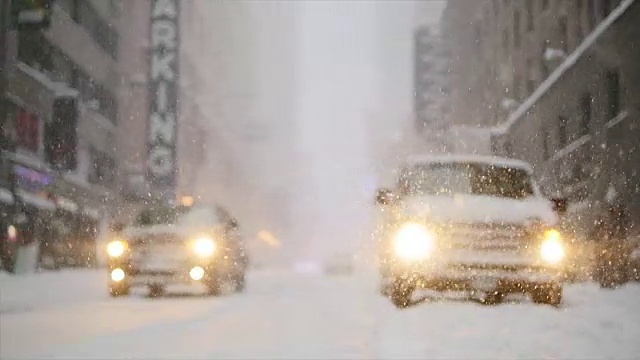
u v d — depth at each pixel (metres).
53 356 11.92
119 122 87.62
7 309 21.22
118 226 26.86
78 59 76.38
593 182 50.78
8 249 44.41
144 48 90.38
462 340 13.38
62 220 56.88
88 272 45.34
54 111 65.12
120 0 87.94
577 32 64.19
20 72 58.47
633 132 45.34
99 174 80.12
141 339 14.09
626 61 46.44
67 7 75.06
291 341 13.63
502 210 19.45
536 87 76.31
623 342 13.23
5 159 54.06
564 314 17.31
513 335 14.01
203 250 25.84
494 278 18.91
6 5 56.81
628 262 31.70
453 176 21.17
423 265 19.03
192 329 15.80
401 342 13.19
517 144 71.50
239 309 20.83
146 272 25.64
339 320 17.12
